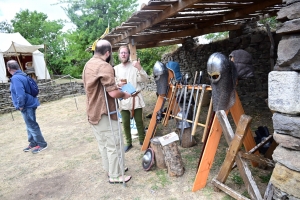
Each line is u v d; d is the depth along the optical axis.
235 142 2.14
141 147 3.78
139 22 3.88
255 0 3.59
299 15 1.46
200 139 3.91
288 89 1.58
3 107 9.22
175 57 8.61
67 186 2.93
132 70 3.57
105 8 16.61
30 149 4.38
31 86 3.95
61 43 21.30
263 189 2.37
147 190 2.62
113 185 2.80
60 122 6.50
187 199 2.39
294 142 1.60
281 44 1.61
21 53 14.38
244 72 2.58
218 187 2.40
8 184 3.14
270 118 4.55
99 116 2.51
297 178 1.61
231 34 6.17
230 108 2.43
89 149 4.11
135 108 3.65
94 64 2.38
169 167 2.81
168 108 3.41
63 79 16.56
